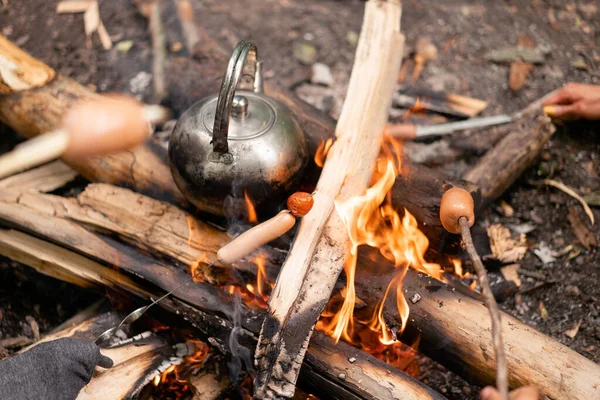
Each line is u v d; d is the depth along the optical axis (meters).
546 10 1.50
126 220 0.92
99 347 0.84
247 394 0.86
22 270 0.99
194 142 0.85
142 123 0.76
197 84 1.14
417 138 1.20
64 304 0.99
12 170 0.70
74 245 0.90
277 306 0.79
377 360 0.79
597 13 1.49
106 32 1.40
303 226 0.85
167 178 0.99
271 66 1.36
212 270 0.88
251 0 1.50
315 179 0.99
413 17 1.48
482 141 1.19
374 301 0.85
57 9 1.43
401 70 1.36
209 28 1.42
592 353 0.96
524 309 1.01
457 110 1.25
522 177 1.17
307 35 1.43
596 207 1.13
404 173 0.98
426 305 0.84
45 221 0.92
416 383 0.78
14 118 1.06
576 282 1.04
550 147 1.21
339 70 1.37
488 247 1.04
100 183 0.97
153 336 0.87
